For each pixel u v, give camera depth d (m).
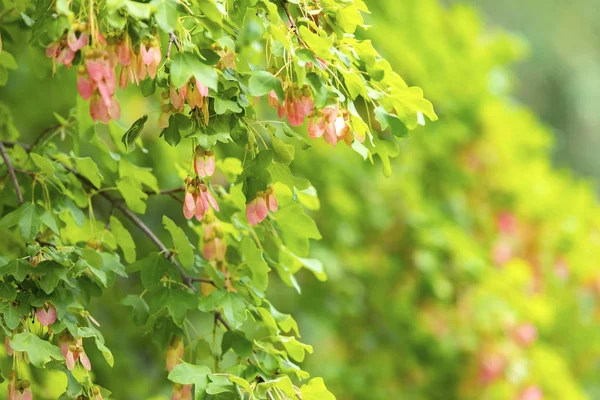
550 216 10.48
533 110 22.28
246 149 4.31
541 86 22.33
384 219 9.97
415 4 10.59
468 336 9.66
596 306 10.57
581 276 10.47
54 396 6.50
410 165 10.22
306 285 9.90
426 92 10.05
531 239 10.46
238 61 4.29
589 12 23.00
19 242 5.53
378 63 4.18
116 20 3.63
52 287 4.26
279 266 5.20
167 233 9.74
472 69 10.59
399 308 9.77
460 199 10.50
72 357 4.35
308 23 4.00
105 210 9.36
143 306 4.98
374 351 9.92
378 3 10.41
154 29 3.86
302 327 10.33
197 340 5.23
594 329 10.75
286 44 3.83
